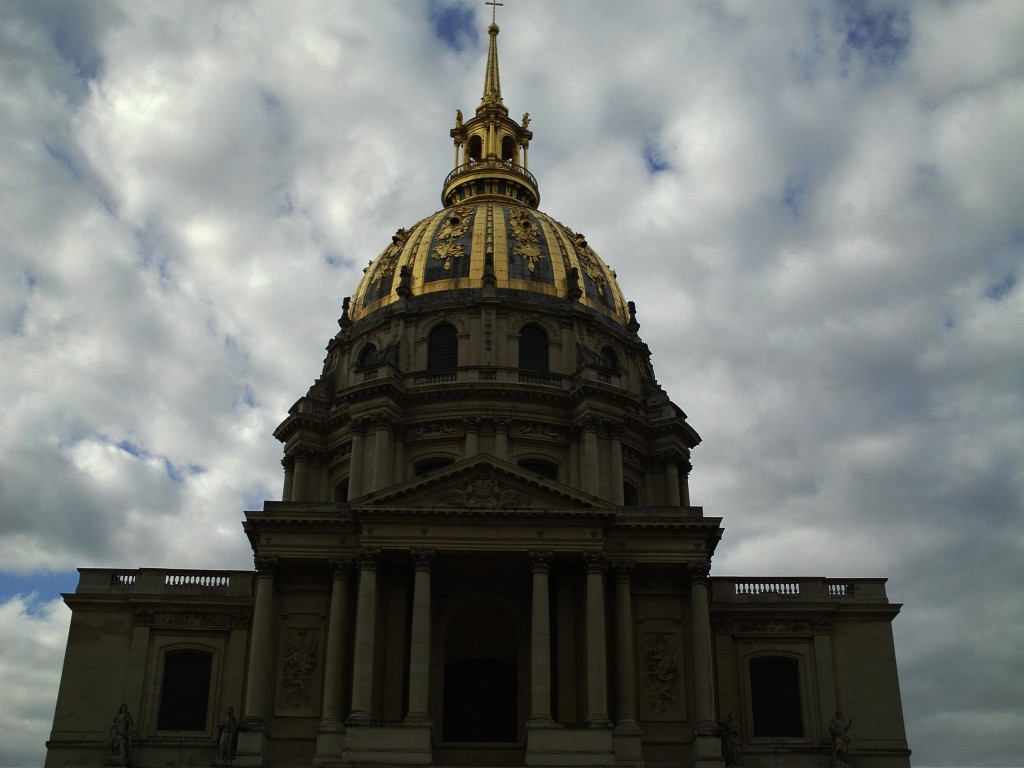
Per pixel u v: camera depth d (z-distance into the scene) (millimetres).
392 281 99000
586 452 86625
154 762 69062
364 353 96000
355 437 87000
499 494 69812
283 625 69562
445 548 68312
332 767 62188
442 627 72562
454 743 68562
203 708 71875
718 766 65125
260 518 69688
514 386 87812
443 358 92750
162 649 73188
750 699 72938
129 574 75438
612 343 96812
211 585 75250
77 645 73125
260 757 65000
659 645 70000
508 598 73375
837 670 73875
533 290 95875
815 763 70312
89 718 71375
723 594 75812
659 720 68188
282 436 94875
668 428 92812
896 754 71562
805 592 76062
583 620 69062
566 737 63750
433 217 105625
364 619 66688
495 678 74562
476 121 118500
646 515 70875
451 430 87438
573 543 68688
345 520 69938
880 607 75250
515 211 103250
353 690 65375
